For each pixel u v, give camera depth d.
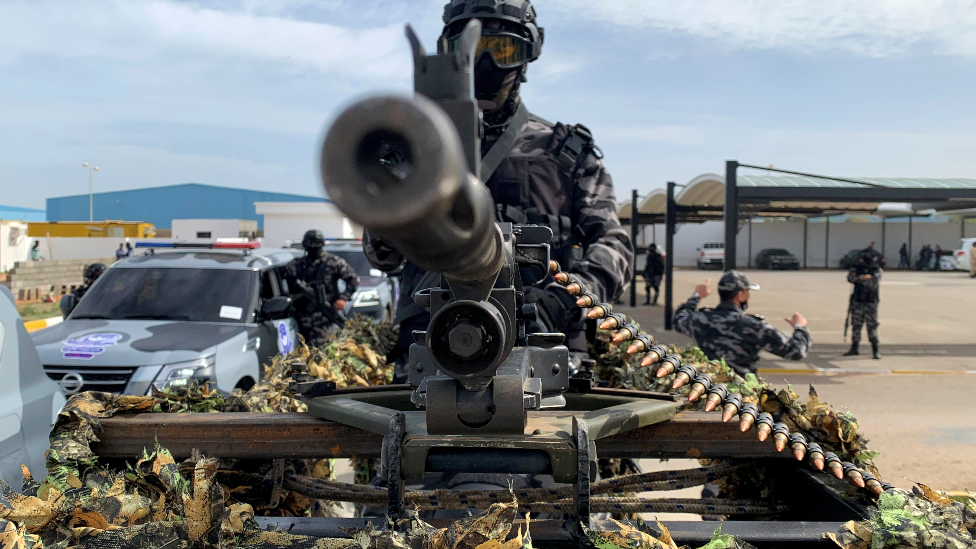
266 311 6.07
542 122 3.33
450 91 1.04
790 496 2.06
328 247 12.23
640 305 20.89
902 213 20.95
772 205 18.42
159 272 6.46
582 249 3.09
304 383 2.14
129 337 5.39
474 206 0.86
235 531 1.38
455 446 1.41
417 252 0.89
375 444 1.98
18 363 2.96
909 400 8.17
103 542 1.38
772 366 10.68
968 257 39.72
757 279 35.06
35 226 35.03
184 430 2.02
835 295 25.16
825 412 1.95
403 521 1.41
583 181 3.12
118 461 2.05
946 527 1.41
